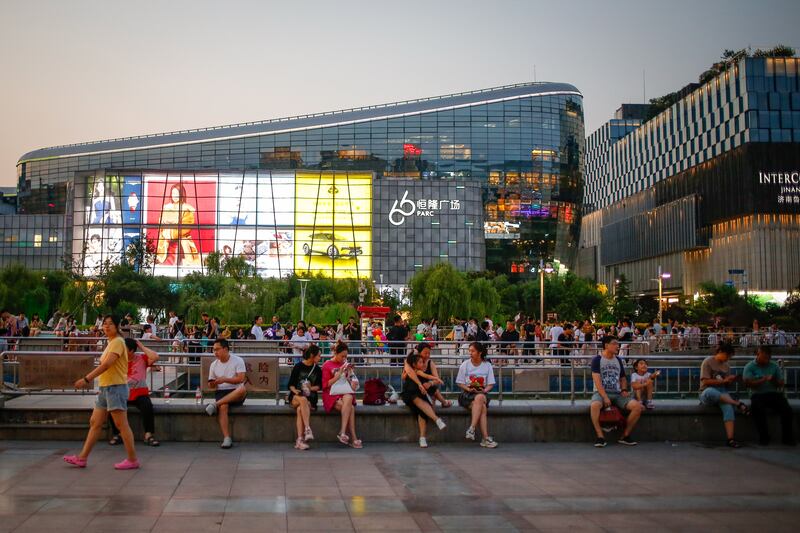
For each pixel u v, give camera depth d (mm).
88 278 78875
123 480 10570
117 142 170750
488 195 156750
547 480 11133
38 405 14086
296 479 10938
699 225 115938
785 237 103000
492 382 14539
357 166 157500
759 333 41188
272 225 119750
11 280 85375
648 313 105250
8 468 11227
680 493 10336
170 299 77125
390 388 15633
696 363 18562
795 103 105000
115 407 11172
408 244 126875
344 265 121000
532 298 101938
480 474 11539
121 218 117125
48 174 180500
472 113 158875
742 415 15336
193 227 118125
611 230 156000
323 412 14438
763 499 10016
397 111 159000
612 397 14711
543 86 162375
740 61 106875
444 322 69312
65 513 8711
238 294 70312
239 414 14258
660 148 137125
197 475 11047
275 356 14453
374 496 9953
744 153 104812
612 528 8562
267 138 160250
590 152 185875
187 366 15078
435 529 8414
